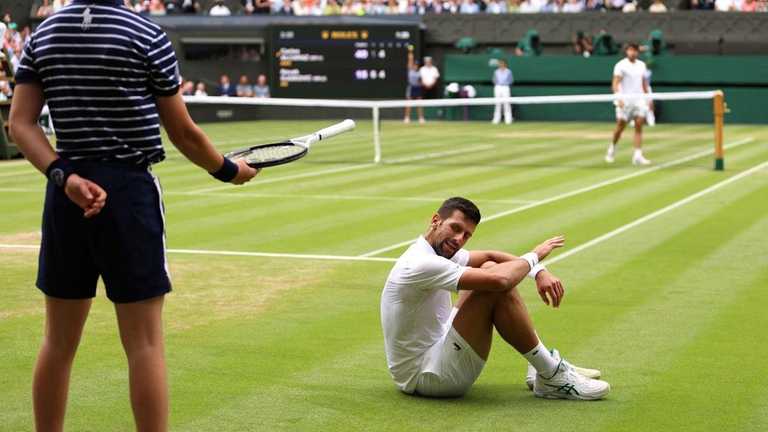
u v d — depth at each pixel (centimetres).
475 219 602
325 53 3709
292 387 637
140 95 454
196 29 3672
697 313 831
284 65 3706
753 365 683
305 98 3725
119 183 452
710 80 3475
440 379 602
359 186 1708
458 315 596
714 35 3538
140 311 462
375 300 887
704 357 704
